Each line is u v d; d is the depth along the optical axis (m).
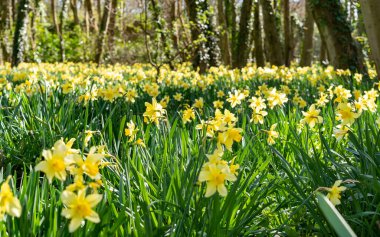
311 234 2.17
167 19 14.31
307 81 7.42
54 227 1.55
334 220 1.31
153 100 2.69
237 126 3.42
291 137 3.22
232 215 2.03
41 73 9.62
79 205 1.23
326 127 3.39
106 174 2.51
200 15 13.67
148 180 2.28
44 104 3.68
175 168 2.12
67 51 26.80
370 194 2.13
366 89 5.97
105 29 22.42
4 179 1.96
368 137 2.36
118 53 25.92
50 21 32.69
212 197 1.81
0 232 1.59
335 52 9.36
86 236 1.53
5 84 5.76
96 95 4.12
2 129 3.49
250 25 18.75
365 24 5.82
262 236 1.91
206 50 13.85
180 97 5.29
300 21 32.81
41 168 1.30
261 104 2.94
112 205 1.88
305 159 2.41
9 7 20.61
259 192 2.11
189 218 1.88
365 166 2.33
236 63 19.02
